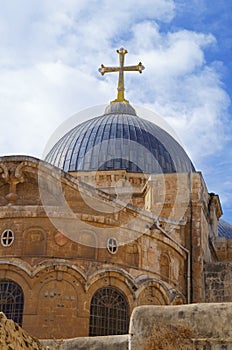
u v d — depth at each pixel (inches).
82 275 1760.6
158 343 1208.2
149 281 1844.2
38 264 1756.9
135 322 1237.7
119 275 1797.5
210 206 2458.2
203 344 1198.3
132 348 1219.2
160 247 1941.4
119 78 2906.0
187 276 2086.6
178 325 1219.9
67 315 1724.9
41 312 1720.0
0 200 1867.6
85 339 1354.6
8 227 1803.6
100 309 1760.6
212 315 1216.8
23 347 1029.2
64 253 1780.3
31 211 1808.6
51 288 1743.4
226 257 2455.7
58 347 1341.0
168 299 1884.8
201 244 2159.2
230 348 1186.0
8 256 1774.1
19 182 1873.8
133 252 1865.2
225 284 2103.8
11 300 1737.2
